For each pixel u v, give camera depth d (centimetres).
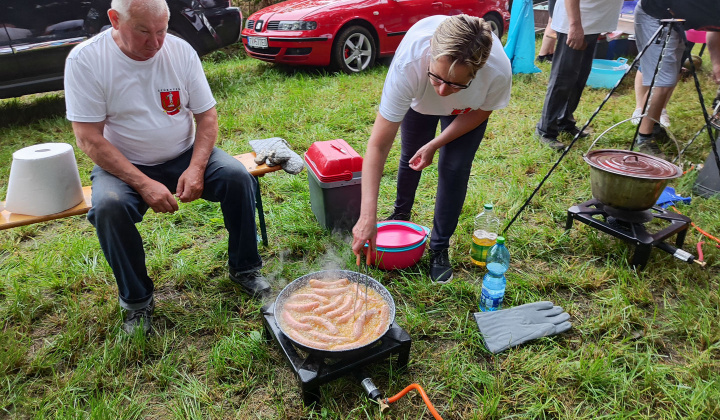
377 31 687
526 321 238
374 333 195
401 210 319
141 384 209
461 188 254
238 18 629
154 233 314
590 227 319
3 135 480
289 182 380
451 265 286
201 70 246
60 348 221
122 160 217
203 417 196
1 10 467
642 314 246
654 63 393
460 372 212
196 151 239
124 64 218
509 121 506
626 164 279
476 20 168
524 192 353
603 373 208
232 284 269
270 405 198
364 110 524
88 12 511
